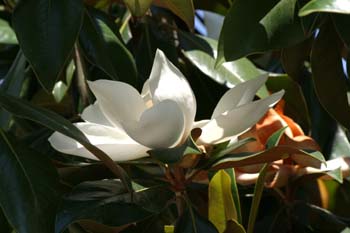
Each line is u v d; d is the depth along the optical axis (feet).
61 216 4.20
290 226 4.97
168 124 4.04
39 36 4.52
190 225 4.32
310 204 5.02
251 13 4.52
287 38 4.52
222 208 4.51
